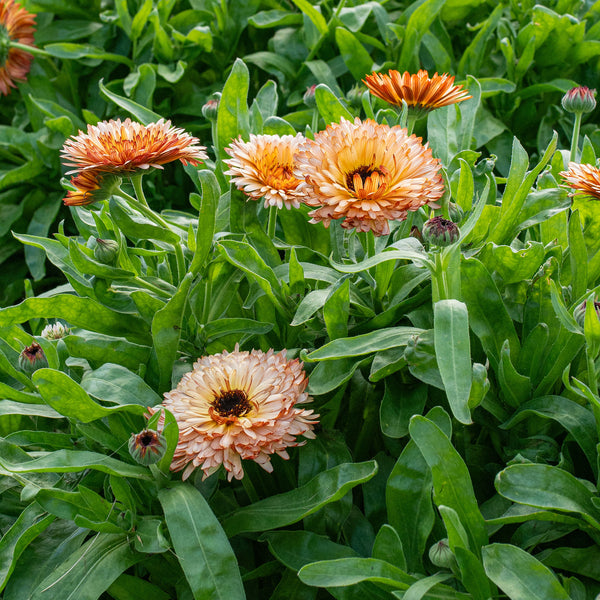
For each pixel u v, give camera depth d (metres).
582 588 0.71
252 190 0.78
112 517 0.75
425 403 0.78
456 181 0.84
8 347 0.84
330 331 0.78
